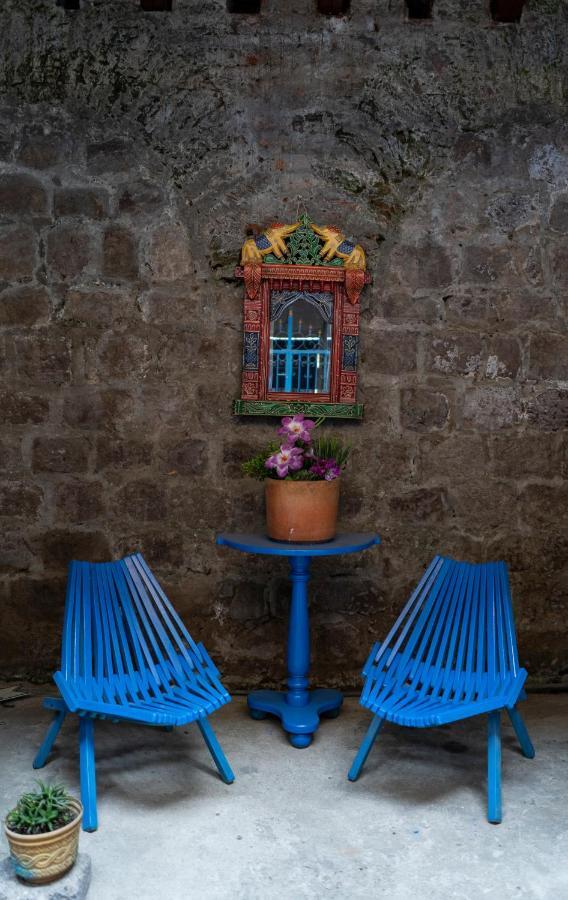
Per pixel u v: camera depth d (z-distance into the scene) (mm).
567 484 3383
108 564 2779
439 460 3344
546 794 2490
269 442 3309
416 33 3291
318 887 2012
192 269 3262
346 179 3293
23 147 3227
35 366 3248
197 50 3244
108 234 3242
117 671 2627
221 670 3338
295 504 2840
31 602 3295
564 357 3363
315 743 2871
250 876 2055
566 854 2164
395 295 3314
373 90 3295
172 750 2795
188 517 3305
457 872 2078
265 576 3326
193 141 3254
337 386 3279
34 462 3266
